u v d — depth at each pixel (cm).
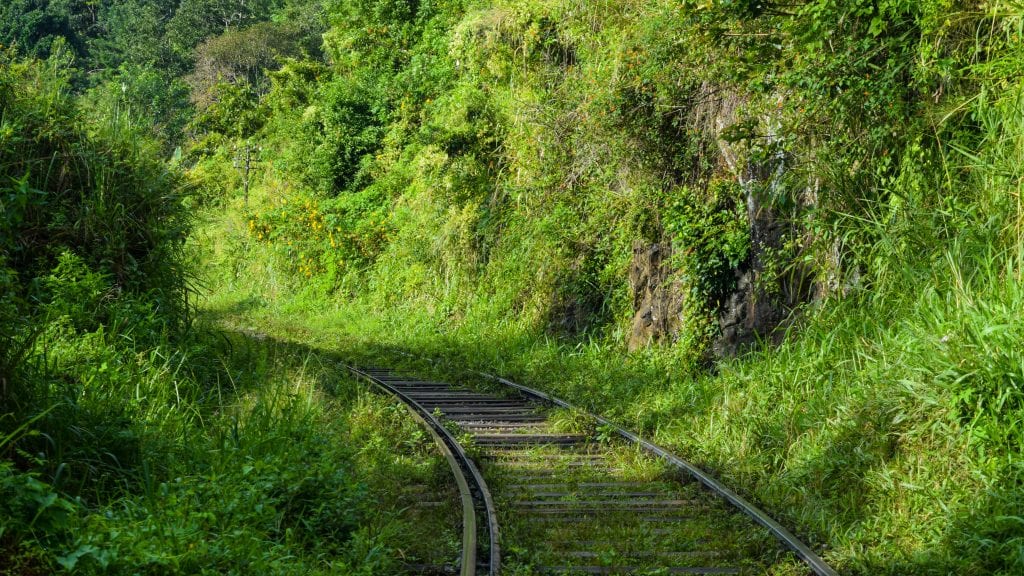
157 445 779
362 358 2028
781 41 1210
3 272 754
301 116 4591
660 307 1603
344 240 3102
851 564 666
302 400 1080
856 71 1113
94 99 1331
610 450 1086
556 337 1911
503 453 1084
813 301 1245
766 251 1289
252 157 4922
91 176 1225
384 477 903
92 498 656
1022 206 869
